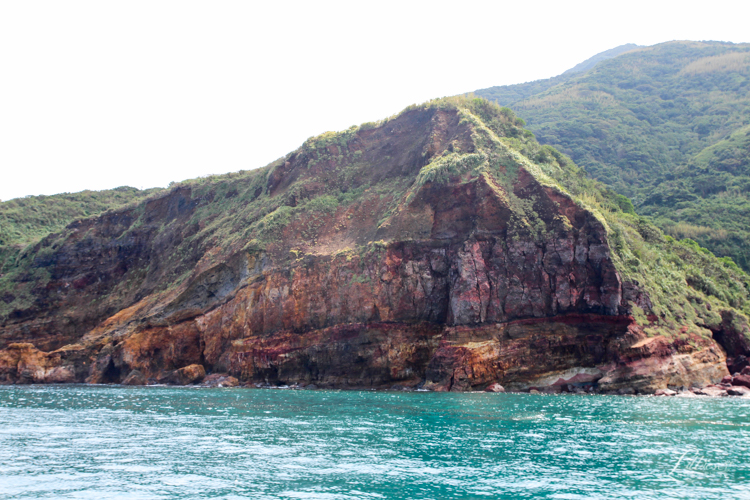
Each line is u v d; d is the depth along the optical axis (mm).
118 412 38156
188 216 96750
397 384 56500
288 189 81500
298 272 65500
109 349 75250
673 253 70812
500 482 20031
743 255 99500
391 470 21500
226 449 25094
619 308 52531
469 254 56875
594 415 34781
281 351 62688
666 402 42281
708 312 58312
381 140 82188
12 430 30484
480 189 60094
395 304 59312
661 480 20297
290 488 19328
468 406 39531
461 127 71625
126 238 99938
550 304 54219
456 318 54938
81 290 98500
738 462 22672
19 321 96188
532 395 48094
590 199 68938
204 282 73125
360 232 68625
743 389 48906
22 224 127375
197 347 70938
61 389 61312
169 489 19188
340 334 59938
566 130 182500
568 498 18359
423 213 62938
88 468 21859
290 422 32531
